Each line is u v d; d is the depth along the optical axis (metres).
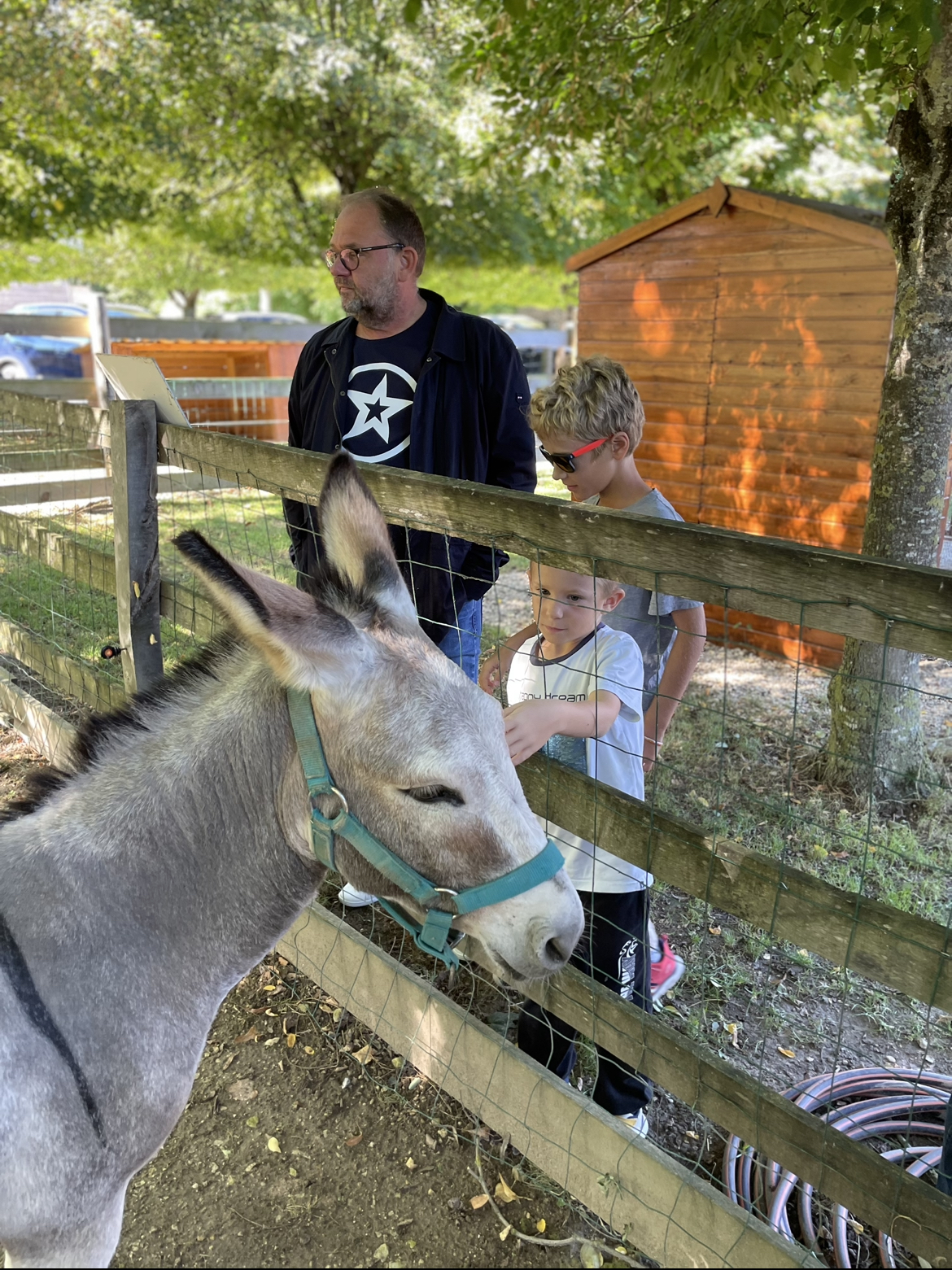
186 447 3.21
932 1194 1.79
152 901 1.74
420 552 3.06
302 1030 3.01
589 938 2.45
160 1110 1.75
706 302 6.79
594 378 2.59
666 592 1.88
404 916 1.88
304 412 3.48
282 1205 2.39
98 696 3.97
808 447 6.43
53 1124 1.58
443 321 3.10
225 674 1.89
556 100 6.32
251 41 10.71
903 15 3.17
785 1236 2.22
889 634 1.57
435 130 10.97
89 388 10.05
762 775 4.71
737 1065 2.90
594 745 2.42
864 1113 2.61
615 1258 2.19
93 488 6.81
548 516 2.06
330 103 11.29
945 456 4.27
